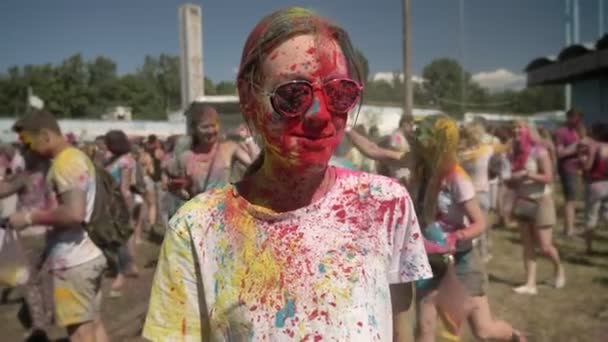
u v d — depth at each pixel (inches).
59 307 116.6
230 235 45.1
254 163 49.3
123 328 178.9
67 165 112.7
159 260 47.4
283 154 44.4
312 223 44.8
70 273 115.2
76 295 116.3
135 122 1291.8
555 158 325.4
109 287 230.7
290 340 41.6
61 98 2699.3
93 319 119.4
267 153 46.4
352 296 42.3
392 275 48.3
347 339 41.2
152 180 356.8
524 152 202.1
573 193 305.4
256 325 42.3
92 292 118.8
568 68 609.0
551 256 211.0
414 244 48.4
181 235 46.2
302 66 43.8
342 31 46.6
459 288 108.7
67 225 112.9
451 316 108.9
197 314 45.8
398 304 54.7
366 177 48.8
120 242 123.5
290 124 43.9
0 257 126.5
